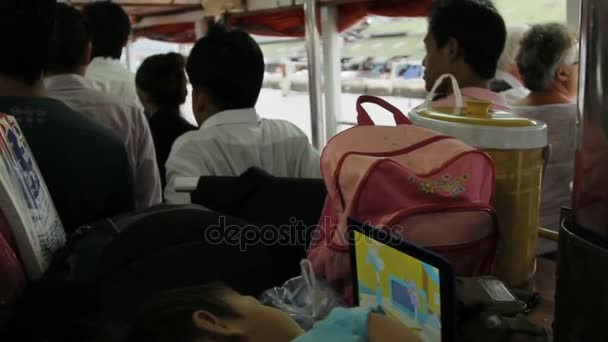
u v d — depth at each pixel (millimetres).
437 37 1216
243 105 1270
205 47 1244
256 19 3553
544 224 1348
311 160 1304
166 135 2242
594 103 530
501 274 850
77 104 1429
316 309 715
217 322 469
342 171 760
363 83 3061
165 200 1203
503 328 597
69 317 523
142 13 4430
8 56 953
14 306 615
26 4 936
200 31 3971
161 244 732
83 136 1035
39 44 977
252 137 1236
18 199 715
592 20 528
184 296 498
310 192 908
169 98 2289
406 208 688
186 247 737
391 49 2889
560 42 1533
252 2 3525
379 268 631
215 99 1256
